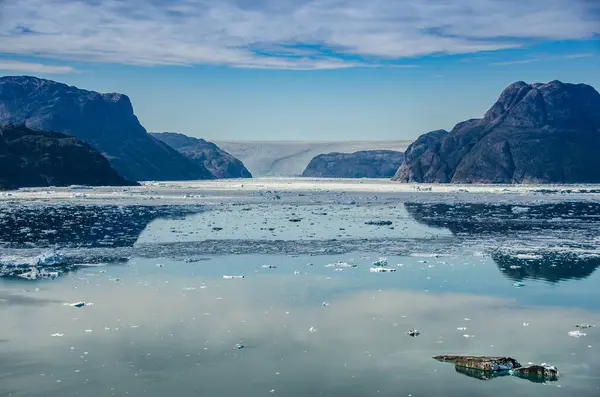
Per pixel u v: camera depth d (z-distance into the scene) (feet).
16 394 94.12
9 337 117.80
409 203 447.83
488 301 144.66
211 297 146.72
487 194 572.10
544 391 95.96
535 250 215.31
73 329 122.52
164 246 223.71
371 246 225.76
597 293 151.64
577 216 342.44
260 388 96.58
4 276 168.76
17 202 414.21
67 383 98.02
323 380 99.71
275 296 148.15
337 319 130.11
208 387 96.89
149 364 105.60
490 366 103.19
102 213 345.10
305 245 228.02
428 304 141.79
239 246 224.53
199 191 615.16
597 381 99.71
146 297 146.51
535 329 124.16
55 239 239.91
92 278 166.71
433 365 106.01
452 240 242.37
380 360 107.96
